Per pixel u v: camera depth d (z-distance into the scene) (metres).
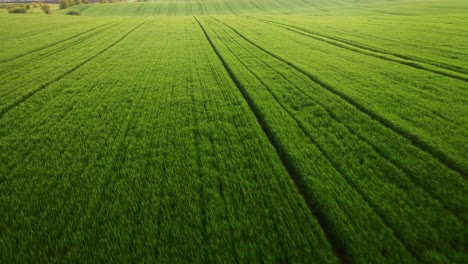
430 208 4.64
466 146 6.60
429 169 5.73
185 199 4.96
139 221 4.46
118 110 9.49
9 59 17.31
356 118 8.41
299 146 6.84
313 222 4.37
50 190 5.29
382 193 5.04
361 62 15.98
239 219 4.45
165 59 17.84
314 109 9.20
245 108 9.52
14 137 7.54
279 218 4.45
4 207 4.82
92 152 6.71
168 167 6.00
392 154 6.37
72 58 18.12
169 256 3.80
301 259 3.72
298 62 16.31
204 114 9.06
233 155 6.45
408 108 8.97
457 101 9.53
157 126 8.20
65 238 4.13
